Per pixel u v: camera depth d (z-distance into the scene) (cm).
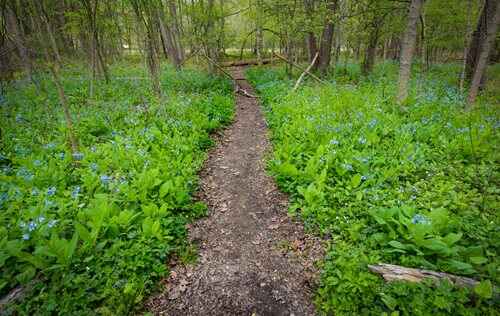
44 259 307
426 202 416
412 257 317
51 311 276
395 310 272
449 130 623
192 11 1410
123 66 1991
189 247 391
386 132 637
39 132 688
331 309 296
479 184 455
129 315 290
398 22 1459
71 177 496
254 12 1645
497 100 941
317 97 984
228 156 691
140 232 366
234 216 469
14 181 463
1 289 294
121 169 520
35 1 594
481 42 1216
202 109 934
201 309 310
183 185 502
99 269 315
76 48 2012
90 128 730
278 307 310
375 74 1493
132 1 768
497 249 324
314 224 412
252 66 2289
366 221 389
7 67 1244
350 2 1267
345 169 486
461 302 263
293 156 596
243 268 362
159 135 670
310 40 1561
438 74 1573
